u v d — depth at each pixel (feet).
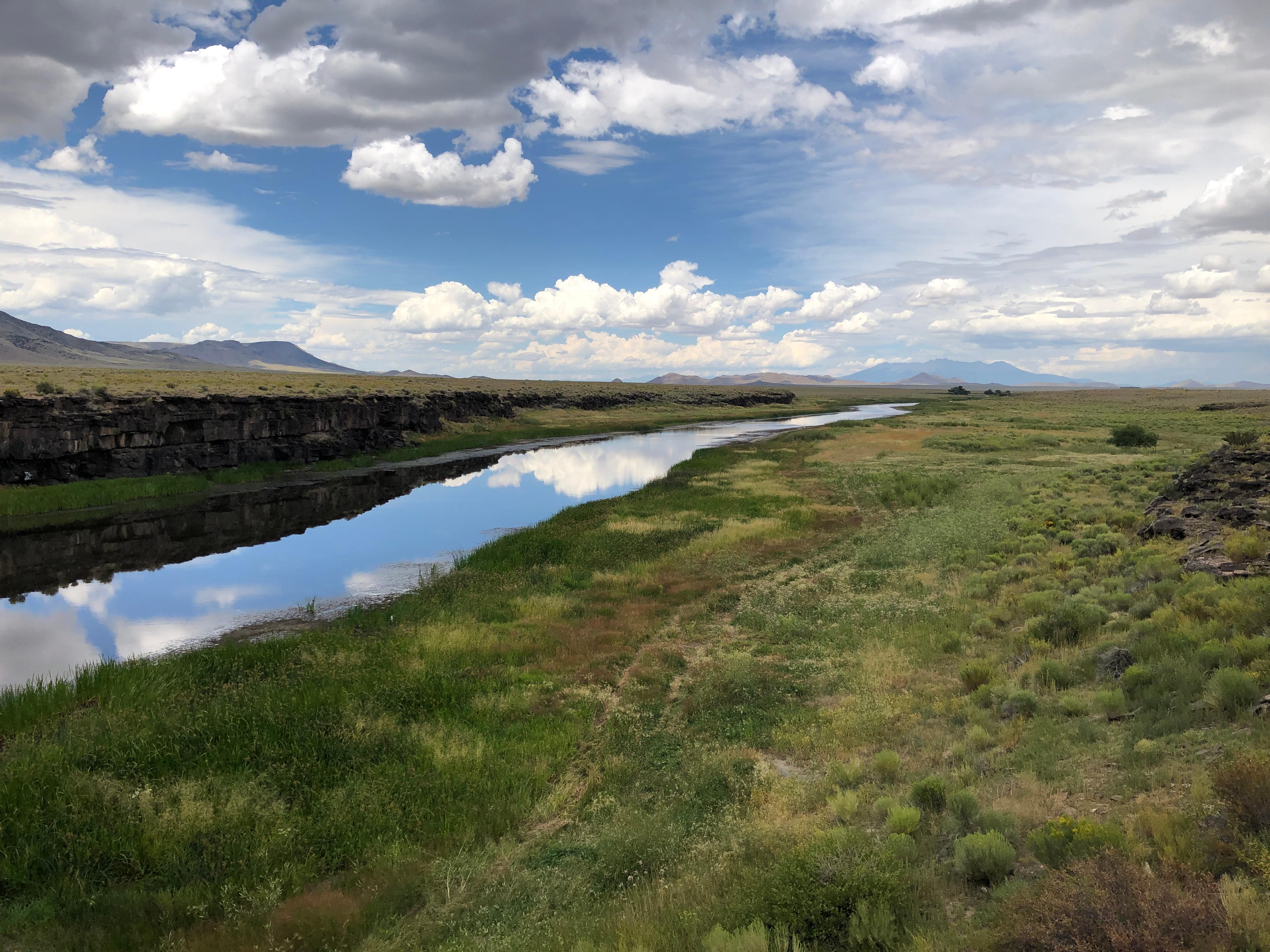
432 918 27.71
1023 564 67.82
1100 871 18.17
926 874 22.50
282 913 28.55
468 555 92.73
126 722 44.62
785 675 49.34
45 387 127.34
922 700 41.27
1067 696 35.70
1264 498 66.23
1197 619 39.55
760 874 24.41
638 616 65.51
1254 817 19.83
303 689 49.65
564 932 24.21
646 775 37.68
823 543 90.74
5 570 85.81
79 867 31.09
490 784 37.40
